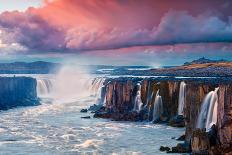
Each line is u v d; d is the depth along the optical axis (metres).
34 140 89.75
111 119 123.44
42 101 189.75
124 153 76.50
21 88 181.00
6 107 156.50
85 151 78.75
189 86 83.75
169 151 76.06
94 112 141.50
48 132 100.19
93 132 100.00
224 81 94.31
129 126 109.19
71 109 154.75
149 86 125.50
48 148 81.50
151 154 75.19
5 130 102.94
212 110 81.31
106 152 77.69
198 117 81.62
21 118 127.62
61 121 120.44
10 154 76.19
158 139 89.56
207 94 82.56
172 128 104.75
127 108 132.25
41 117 130.25
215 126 71.88
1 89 164.62
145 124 112.69
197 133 70.38
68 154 76.25
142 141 87.62
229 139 67.31
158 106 117.44
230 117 67.69
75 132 100.06
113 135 95.38
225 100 68.44
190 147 75.50
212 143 69.94
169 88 116.56
